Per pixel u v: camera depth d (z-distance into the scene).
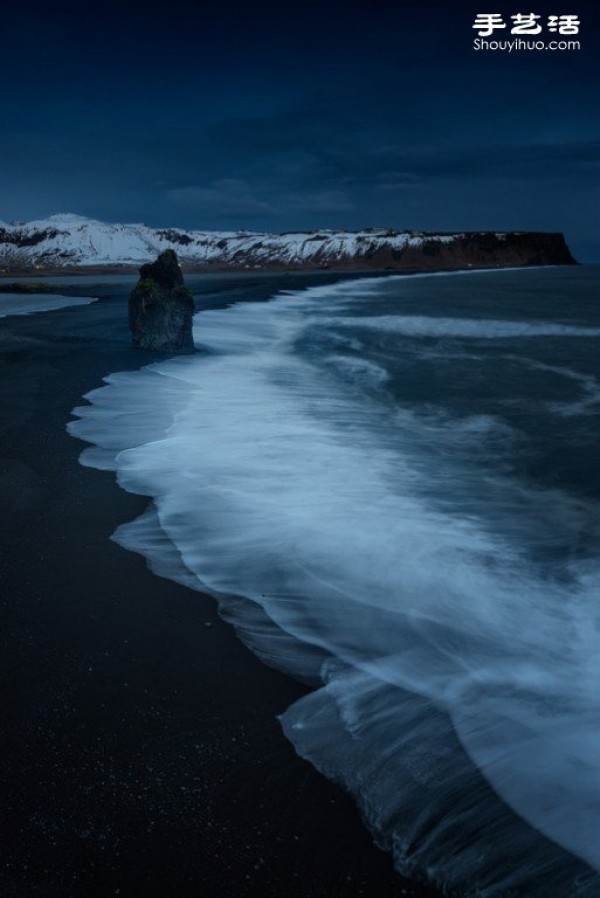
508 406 11.73
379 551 5.08
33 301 36.72
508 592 4.48
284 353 18.25
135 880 2.35
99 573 4.61
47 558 4.84
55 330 19.97
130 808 2.66
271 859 2.44
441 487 6.94
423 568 4.82
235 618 4.06
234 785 2.78
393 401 12.01
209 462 7.39
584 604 4.34
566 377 15.05
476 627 4.01
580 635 3.94
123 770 2.85
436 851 2.46
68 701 3.29
